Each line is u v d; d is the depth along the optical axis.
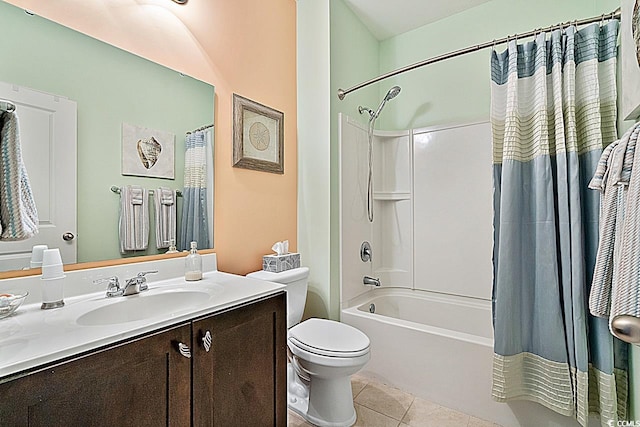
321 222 2.16
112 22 1.26
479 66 2.37
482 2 2.33
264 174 2.01
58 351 0.68
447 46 2.50
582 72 1.42
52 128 1.09
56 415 0.67
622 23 1.16
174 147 1.48
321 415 1.56
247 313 1.12
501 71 1.63
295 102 2.28
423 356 1.80
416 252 2.52
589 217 1.35
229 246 1.76
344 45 2.30
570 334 1.34
